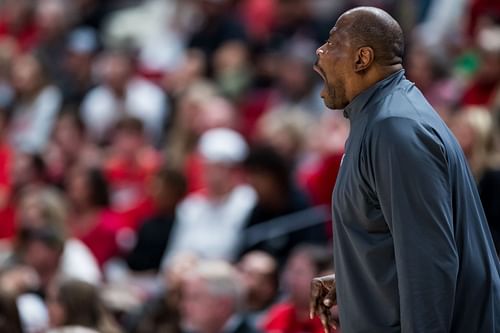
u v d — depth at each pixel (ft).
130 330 65.46
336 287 36.73
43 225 74.74
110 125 107.96
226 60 108.88
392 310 35.24
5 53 121.80
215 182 80.38
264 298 67.15
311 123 92.22
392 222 34.42
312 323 61.21
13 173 95.14
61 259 72.95
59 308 60.44
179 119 97.86
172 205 82.12
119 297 67.41
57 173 99.40
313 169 82.43
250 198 79.77
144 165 95.96
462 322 35.35
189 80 109.81
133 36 123.65
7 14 135.03
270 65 107.34
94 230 85.15
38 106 113.50
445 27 96.73
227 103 99.14
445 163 34.58
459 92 85.25
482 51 81.35
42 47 122.52
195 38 115.44
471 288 35.35
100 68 119.65
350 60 36.24
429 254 33.86
